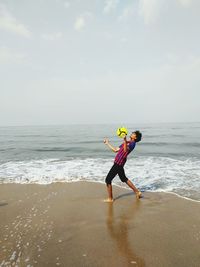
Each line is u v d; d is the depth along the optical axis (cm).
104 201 657
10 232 465
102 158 1458
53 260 367
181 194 713
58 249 400
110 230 475
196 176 934
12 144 2516
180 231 466
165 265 354
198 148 1939
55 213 570
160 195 707
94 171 1051
